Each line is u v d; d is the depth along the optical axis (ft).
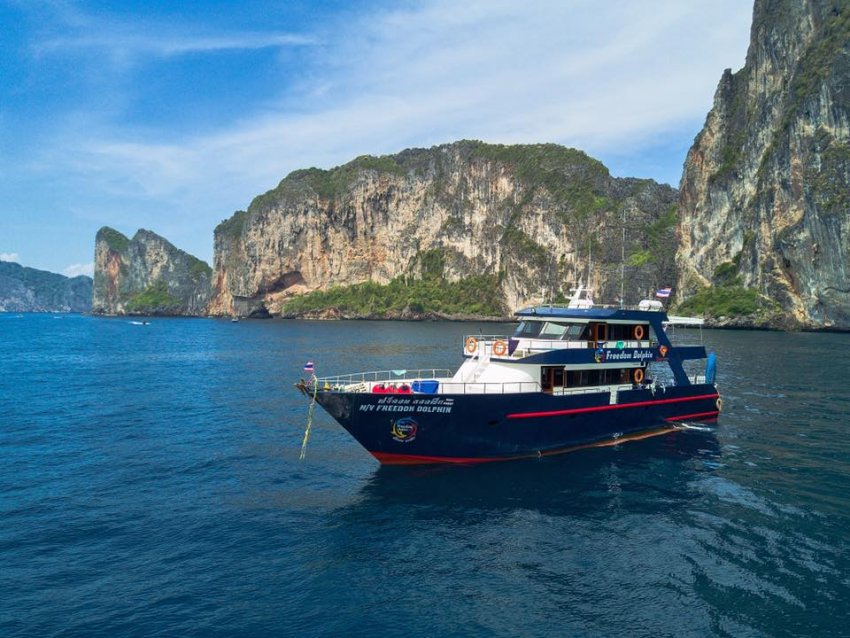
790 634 42.60
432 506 66.64
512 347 87.10
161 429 107.34
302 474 79.10
